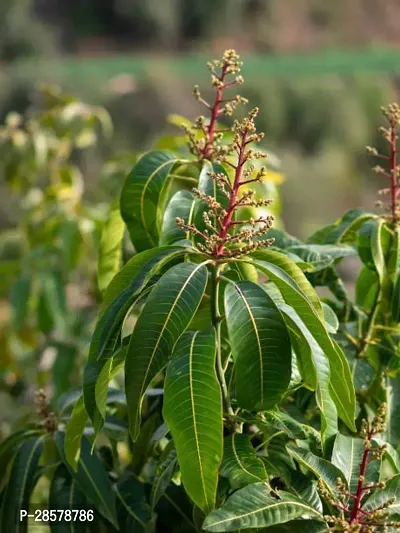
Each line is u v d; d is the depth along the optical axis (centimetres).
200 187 179
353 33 3766
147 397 201
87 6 3500
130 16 3459
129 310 153
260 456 167
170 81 1822
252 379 150
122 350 160
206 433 144
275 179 238
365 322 201
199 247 161
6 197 558
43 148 367
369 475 162
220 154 186
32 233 371
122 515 186
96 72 2566
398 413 190
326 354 155
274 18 3731
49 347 325
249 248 157
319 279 203
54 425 196
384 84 1958
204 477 145
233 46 3606
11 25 2867
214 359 147
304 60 3425
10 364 380
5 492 189
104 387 152
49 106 377
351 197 1376
